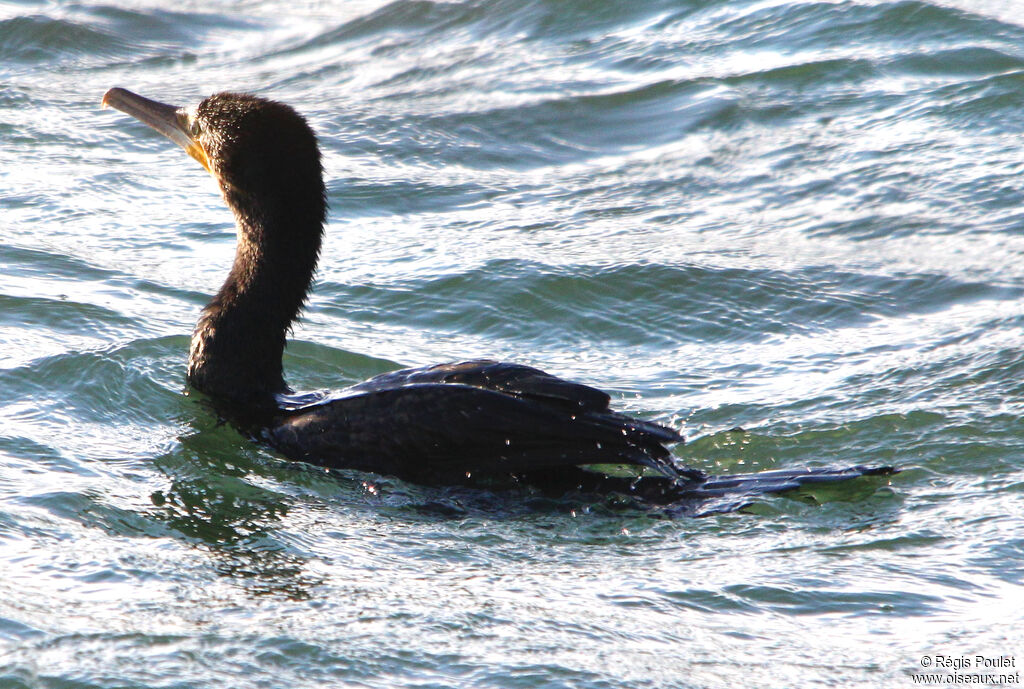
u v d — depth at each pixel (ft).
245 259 38.63
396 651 24.43
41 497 30.76
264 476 33.40
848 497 32.07
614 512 31.42
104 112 67.36
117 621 25.13
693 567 28.50
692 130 62.28
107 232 52.01
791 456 35.42
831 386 39.83
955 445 35.27
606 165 60.08
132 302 45.24
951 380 39.55
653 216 54.29
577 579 27.89
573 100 66.18
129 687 22.75
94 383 38.70
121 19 83.41
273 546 29.25
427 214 55.11
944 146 58.03
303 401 37.24
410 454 32.76
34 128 64.28
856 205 53.98
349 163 60.13
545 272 48.24
